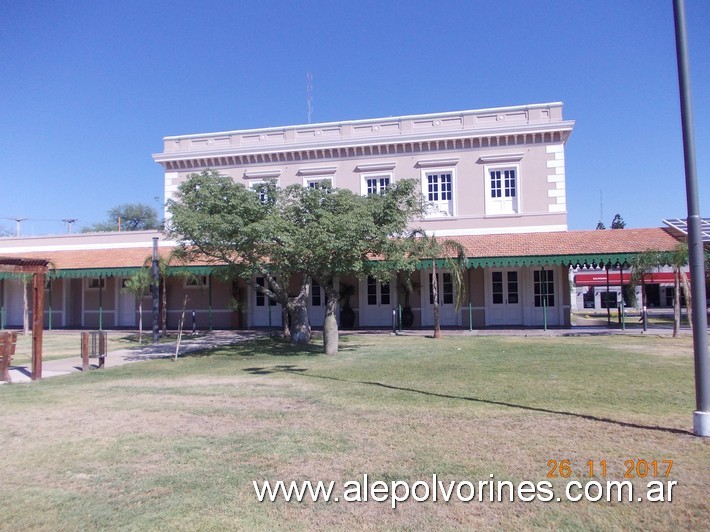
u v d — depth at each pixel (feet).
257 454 21.27
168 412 28.91
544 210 82.99
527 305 83.20
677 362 43.96
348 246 47.75
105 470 19.92
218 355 54.95
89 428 25.82
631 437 22.45
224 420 26.89
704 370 22.75
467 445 21.85
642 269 67.00
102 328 96.43
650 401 29.43
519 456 20.42
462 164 86.12
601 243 73.87
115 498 17.31
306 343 62.85
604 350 52.60
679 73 23.70
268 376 40.37
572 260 71.26
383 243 51.55
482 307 84.02
